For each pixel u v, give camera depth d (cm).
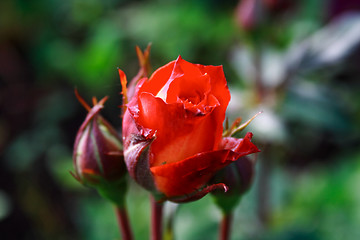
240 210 53
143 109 25
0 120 74
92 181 30
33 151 71
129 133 26
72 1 75
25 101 76
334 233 52
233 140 26
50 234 65
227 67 69
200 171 26
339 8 60
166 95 25
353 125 55
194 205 52
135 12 72
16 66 79
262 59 51
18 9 77
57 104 75
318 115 52
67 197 67
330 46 51
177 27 69
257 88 52
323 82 66
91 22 75
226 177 30
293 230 52
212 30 68
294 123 68
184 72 25
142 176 26
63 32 77
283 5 48
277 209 55
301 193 57
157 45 69
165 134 25
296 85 53
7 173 69
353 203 55
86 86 74
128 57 71
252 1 48
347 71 67
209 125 25
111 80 71
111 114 71
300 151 71
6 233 64
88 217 58
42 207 66
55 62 75
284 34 65
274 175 57
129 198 56
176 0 71
